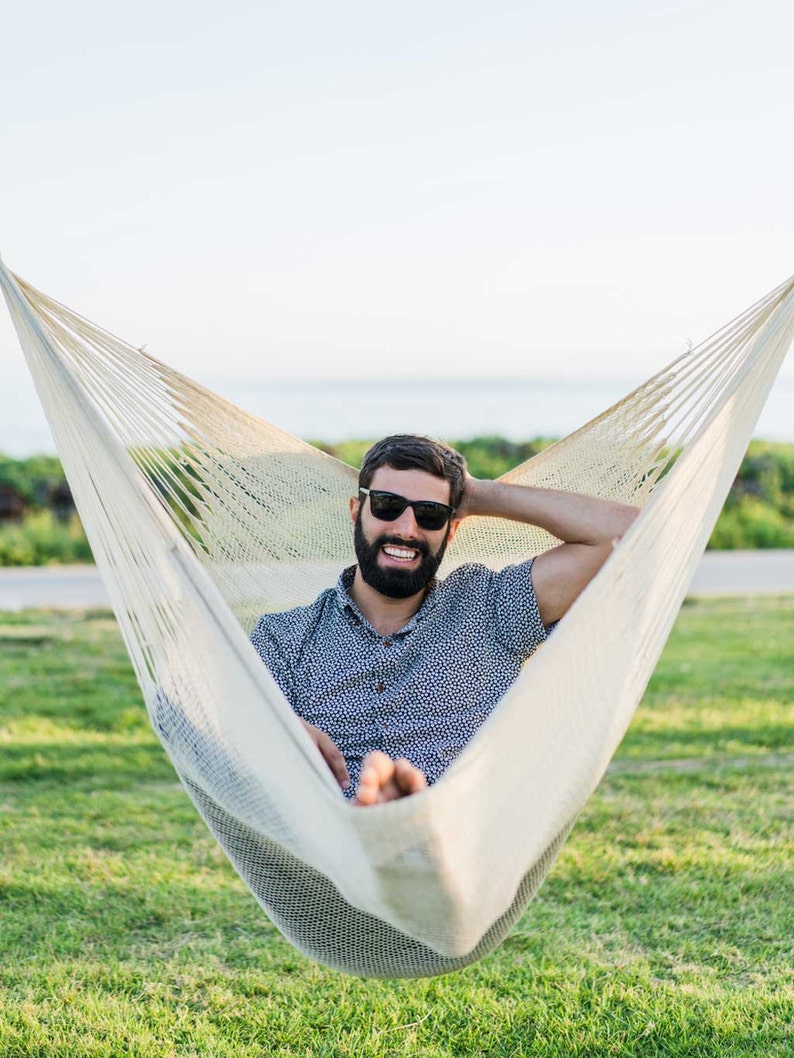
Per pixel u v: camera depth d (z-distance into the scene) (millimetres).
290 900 2830
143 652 3002
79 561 15250
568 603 3117
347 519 3928
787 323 3018
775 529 16469
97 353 3477
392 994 3582
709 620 10203
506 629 3109
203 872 4559
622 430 3621
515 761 2240
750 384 2938
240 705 2416
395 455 3059
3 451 16969
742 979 3633
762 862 4551
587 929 4012
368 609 3164
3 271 3100
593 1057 3225
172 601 2646
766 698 7352
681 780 5645
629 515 3127
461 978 3678
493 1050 3273
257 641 3166
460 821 2088
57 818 5207
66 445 3018
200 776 2771
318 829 2238
